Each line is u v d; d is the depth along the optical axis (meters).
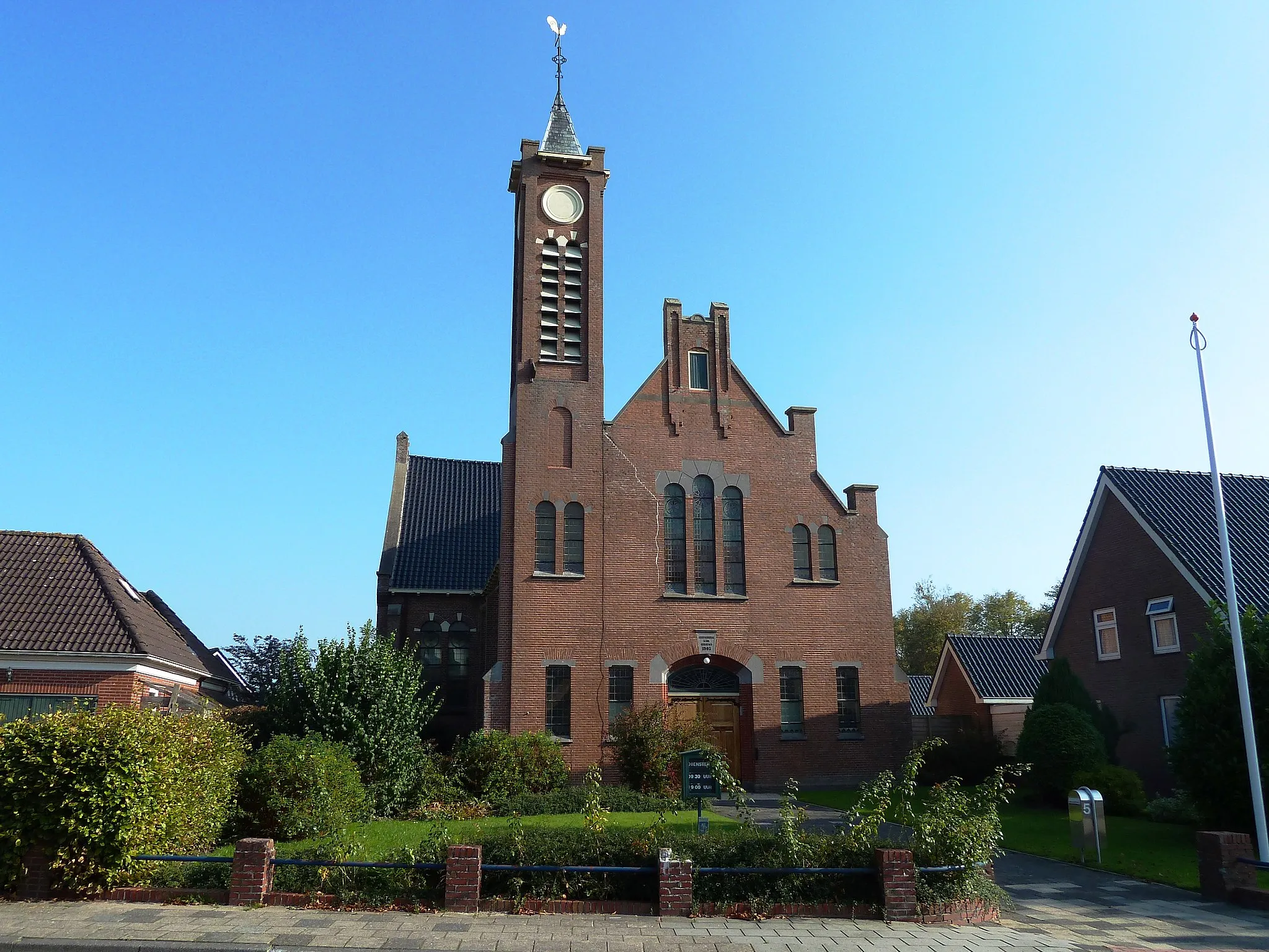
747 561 30.70
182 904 13.34
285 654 23.81
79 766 13.62
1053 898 15.73
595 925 12.64
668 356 31.81
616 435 30.80
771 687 29.94
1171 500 30.23
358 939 11.70
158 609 46.44
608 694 28.77
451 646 38.03
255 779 18.53
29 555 30.48
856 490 32.22
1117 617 30.47
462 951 11.30
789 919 13.26
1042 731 26.62
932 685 46.28
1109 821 23.73
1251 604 22.23
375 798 21.98
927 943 12.16
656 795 25.50
